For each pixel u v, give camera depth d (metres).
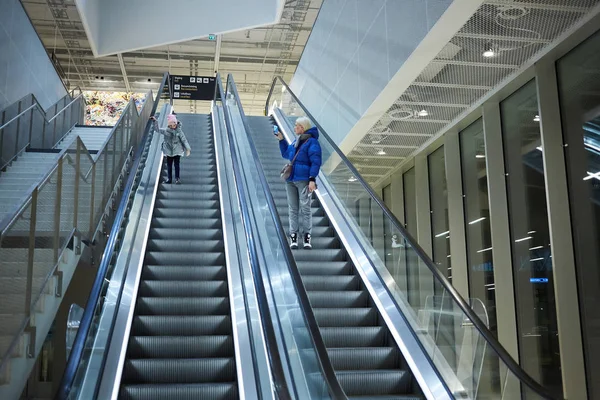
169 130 10.02
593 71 6.67
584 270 6.83
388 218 6.36
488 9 5.93
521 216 8.24
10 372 4.59
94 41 14.83
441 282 5.13
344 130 10.41
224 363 5.34
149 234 8.05
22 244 4.86
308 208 6.65
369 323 6.07
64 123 13.14
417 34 6.94
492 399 4.50
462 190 10.10
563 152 7.21
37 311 5.25
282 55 21.23
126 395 4.84
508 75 7.59
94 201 7.57
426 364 5.20
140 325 5.87
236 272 6.90
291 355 4.84
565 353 6.83
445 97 8.38
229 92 14.77
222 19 15.18
